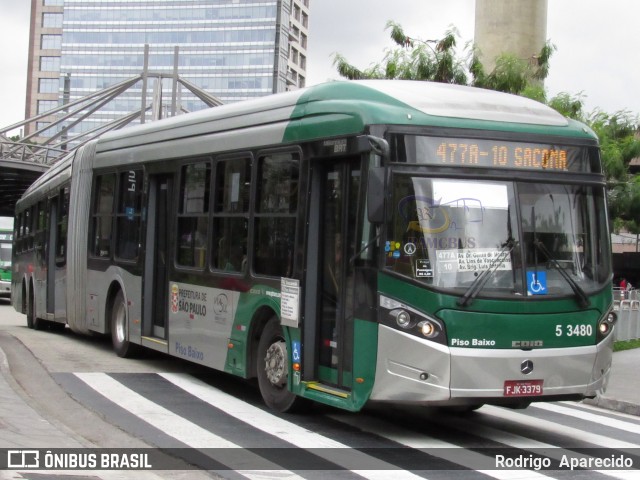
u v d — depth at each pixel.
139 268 13.88
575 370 8.75
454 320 8.34
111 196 15.30
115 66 143.88
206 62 138.00
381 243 8.52
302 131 9.87
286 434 9.17
